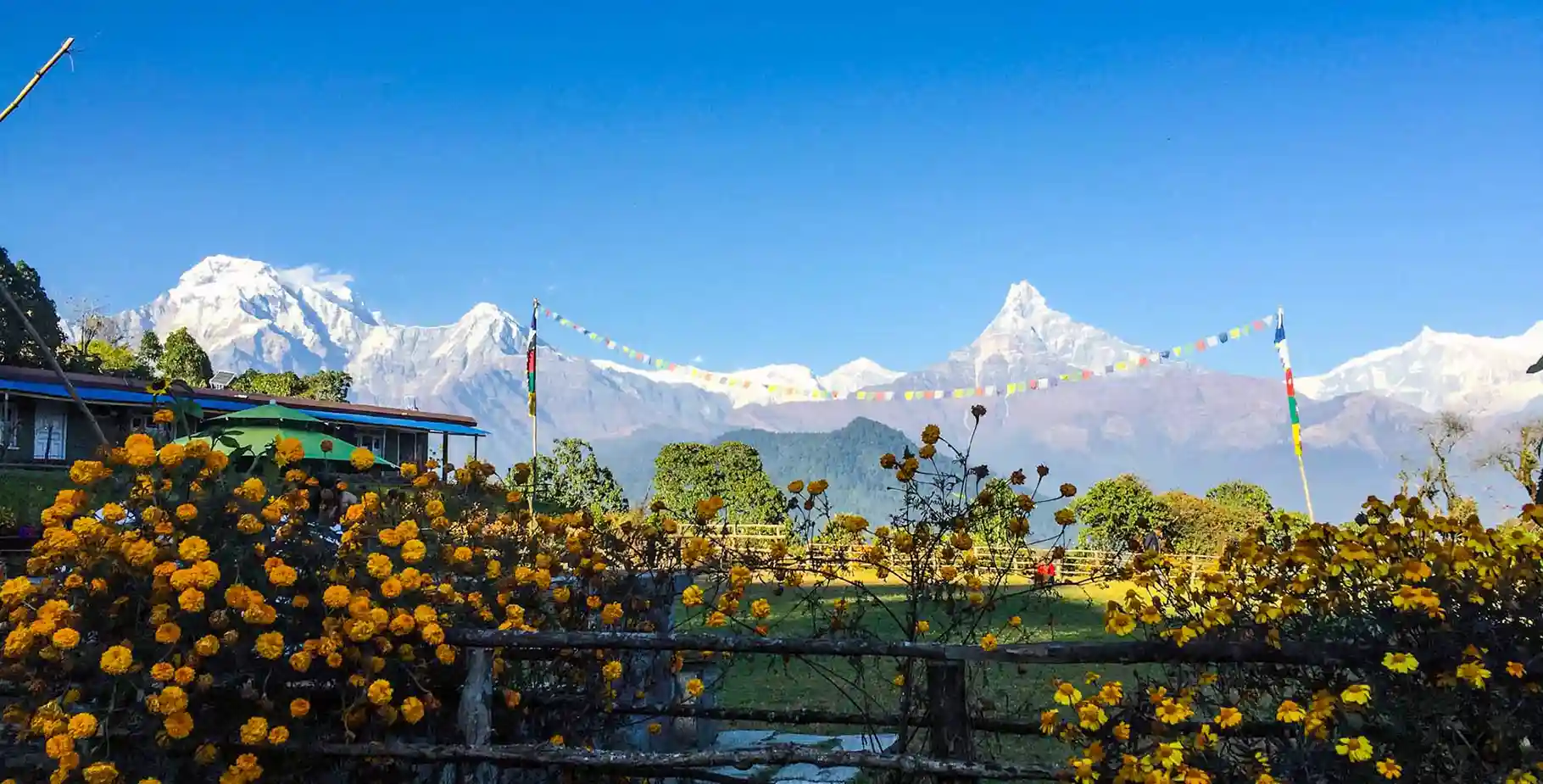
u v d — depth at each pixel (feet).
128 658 8.55
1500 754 7.45
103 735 8.71
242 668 9.18
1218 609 8.54
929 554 10.93
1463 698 7.72
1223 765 7.96
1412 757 7.66
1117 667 19.42
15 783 9.16
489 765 9.71
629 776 10.71
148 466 9.81
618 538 12.69
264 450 11.09
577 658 11.32
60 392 62.08
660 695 14.05
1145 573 9.66
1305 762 7.79
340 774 9.56
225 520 9.62
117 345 138.92
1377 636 8.21
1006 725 9.61
